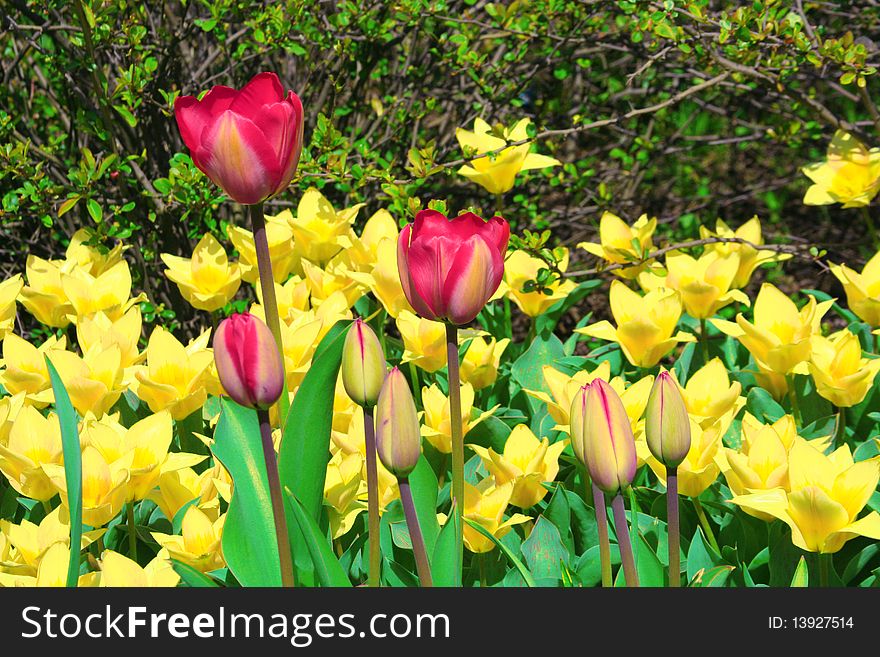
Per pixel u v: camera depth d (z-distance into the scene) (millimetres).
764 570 1612
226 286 2090
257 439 1394
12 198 2469
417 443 1186
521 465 1596
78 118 2619
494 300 2504
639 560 1347
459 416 1310
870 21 2932
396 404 1163
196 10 3287
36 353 1785
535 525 1569
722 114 3828
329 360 1322
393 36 3053
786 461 1473
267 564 1367
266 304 1316
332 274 2146
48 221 2504
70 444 1212
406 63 3342
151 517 1700
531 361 2168
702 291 2090
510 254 2248
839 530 1346
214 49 3352
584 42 2980
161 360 1740
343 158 2553
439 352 1888
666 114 3824
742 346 2336
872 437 1949
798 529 1373
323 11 2938
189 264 2150
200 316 3170
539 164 2420
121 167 2596
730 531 1678
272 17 2668
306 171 2568
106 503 1431
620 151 3660
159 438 1526
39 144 3111
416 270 1208
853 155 2408
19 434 1509
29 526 1417
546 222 3285
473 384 2002
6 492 1731
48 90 3293
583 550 1709
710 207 4496
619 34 3160
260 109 1256
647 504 1776
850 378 1779
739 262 2359
